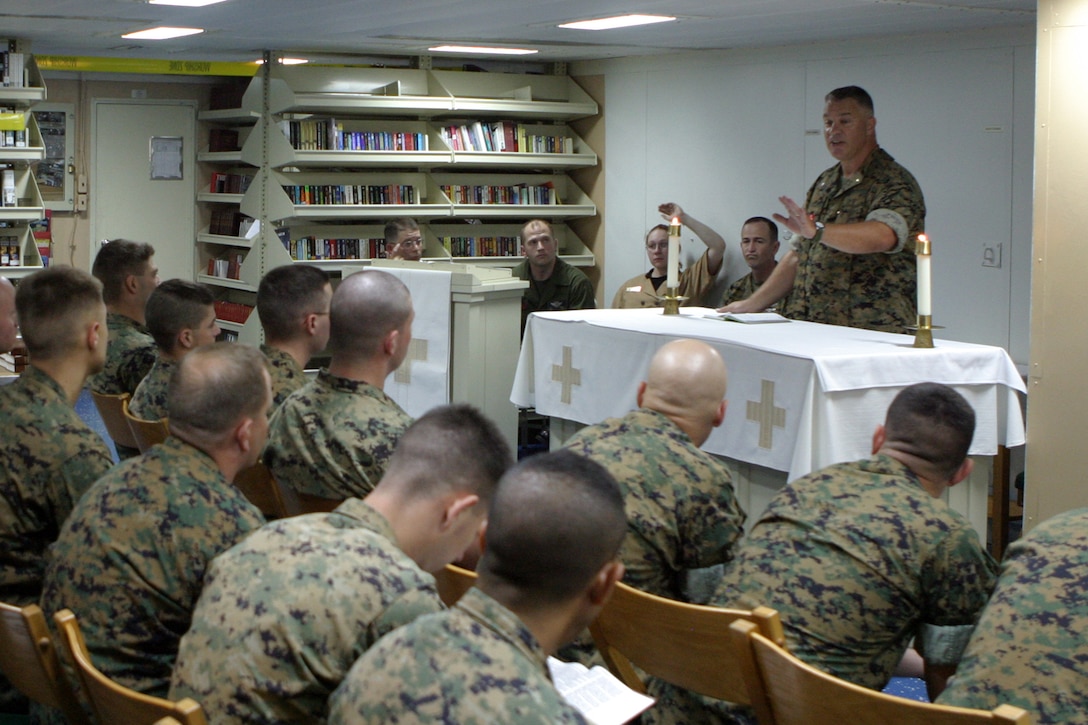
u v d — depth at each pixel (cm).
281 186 789
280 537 175
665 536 240
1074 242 390
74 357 271
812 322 444
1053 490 402
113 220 970
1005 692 178
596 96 848
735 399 381
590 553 142
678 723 231
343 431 272
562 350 462
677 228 468
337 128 789
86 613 201
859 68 651
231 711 163
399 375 516
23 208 768
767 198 715
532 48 743
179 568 202
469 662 133
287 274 331
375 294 279
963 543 216
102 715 180
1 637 208
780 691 184
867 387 350
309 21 611
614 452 245
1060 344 396
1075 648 177
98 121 955
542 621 144
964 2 494
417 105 787
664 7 525
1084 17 381
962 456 235
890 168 437
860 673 217
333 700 138
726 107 739
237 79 991
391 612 166
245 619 166
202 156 935
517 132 838
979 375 367
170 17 600
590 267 871
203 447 213
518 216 845
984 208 589
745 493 389
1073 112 387
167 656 205
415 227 668
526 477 146
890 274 434
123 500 205
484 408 504
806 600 216
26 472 250
